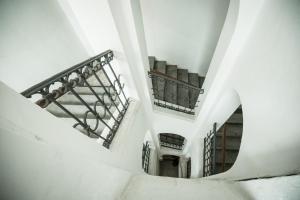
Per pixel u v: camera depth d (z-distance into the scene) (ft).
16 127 2.24
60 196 3.12
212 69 9.91
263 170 5.94
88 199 4.19
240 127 15.55
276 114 5.37
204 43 16.55
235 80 8.02
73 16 6.85
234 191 6.44
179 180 7.14
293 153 4.63
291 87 4.73
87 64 5.51
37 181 2.52
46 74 7.81
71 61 9.16
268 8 5.71
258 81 6.27
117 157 7.12
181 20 15.84
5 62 6.07
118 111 8.95
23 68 6.69
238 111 16.17
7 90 2.26
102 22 6.68
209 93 10.09
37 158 2.50
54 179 2.91
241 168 7.32
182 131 15.66
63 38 8.15
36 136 2.58
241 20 6.64
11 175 2.07
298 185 4.03
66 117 8.82
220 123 12.09
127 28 7.71
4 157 1.98
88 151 4.50
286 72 4.92
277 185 4.72
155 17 16.48
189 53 17.94
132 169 10.02
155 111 13.67
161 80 15.94
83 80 5.08
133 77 9.34
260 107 6.22
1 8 5.50
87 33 7.27
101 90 10.63
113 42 7.43
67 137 3.59
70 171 3.38
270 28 5.64
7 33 5.84
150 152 21.81
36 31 6.79
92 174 4.33
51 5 6.97
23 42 6.40
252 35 6.64
